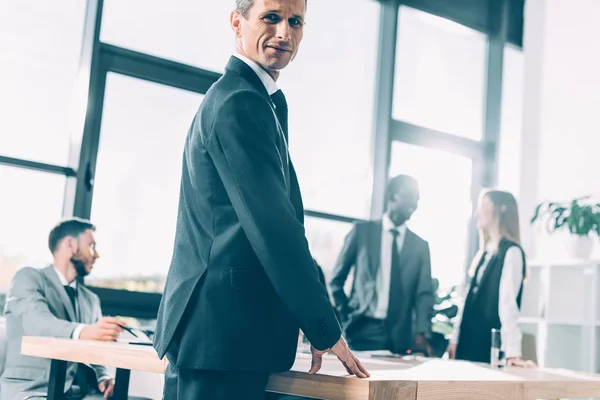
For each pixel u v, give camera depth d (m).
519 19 5.59
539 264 4.58
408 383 1.34
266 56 1.40
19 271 2.86
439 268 5.14
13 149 3.57
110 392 2.86
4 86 3.57
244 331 1.29
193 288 1.31
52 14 3.71
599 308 4.27
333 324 1.27
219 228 1.33
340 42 4.82
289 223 1.26
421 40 5.25
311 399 1.52
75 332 2.48
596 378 2.04
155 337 1.38
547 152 5.22
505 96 5.55
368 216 4.81
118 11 3.90
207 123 1.33
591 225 4.45
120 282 3.82
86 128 3.73
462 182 5.35
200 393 1.30
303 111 4.61
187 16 4.13
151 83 4.00
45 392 2.70
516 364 2.60
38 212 3.62
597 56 5.01
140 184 3.93
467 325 3.71
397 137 5.03
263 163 1.28
